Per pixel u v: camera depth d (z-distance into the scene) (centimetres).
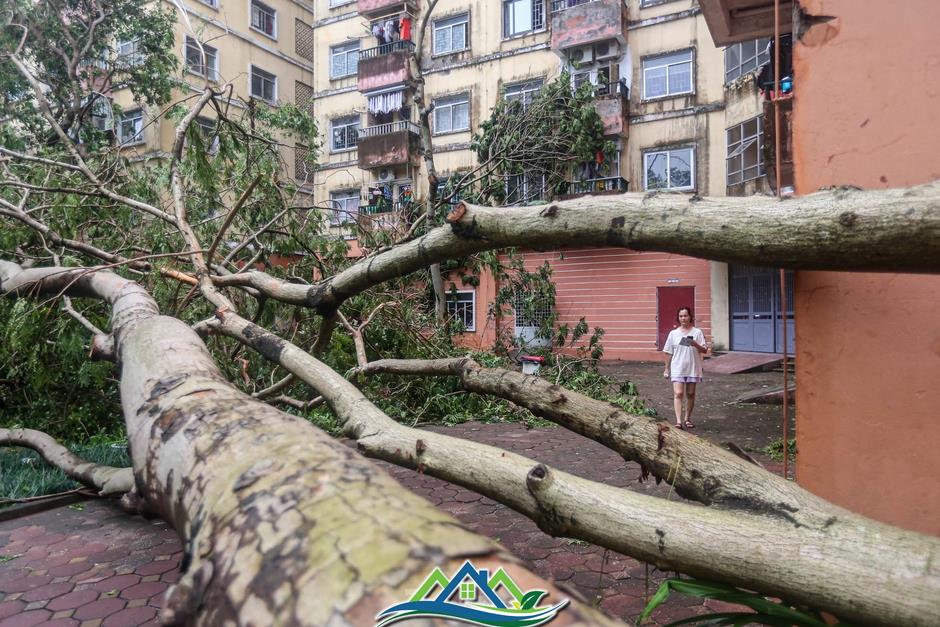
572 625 47
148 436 110
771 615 150
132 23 1184
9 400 644
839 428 172
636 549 134
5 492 449
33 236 532
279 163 627
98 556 353
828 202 125
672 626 157
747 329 1559
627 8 1667
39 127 1060
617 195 164
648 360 1683
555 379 809
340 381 225
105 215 591
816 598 113
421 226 915
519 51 1784
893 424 166
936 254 114
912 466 164
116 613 286
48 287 353
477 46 1844
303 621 50
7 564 342
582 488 143
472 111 1847
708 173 1593
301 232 620
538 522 150
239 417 99
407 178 1908
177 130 426
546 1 1753
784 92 849
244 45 1944
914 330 164
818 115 173
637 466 531
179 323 172
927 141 161
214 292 323
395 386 721
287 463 76
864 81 168
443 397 728
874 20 167
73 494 450
